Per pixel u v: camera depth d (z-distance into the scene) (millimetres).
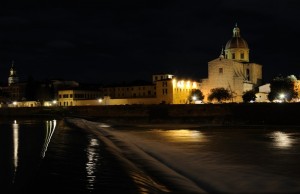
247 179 27781
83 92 195500
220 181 27125
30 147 44531
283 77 179375
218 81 181375
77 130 76312
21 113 174000
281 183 26438
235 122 118875
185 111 132125
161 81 167750
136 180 24953
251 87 184250
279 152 43219
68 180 23953
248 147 48656
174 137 65062
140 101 168625
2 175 25031
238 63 186500
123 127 97125
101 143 49875
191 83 180375
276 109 117312
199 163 35281
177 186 25203
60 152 38125
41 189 21344
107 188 22344
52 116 153000
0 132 73750
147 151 44500
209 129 89438
